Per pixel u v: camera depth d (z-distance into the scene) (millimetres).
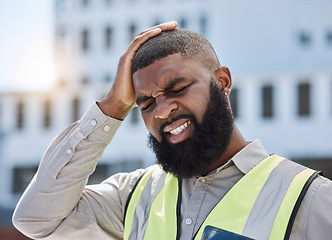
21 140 22719
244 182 1486
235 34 22656
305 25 21906
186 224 1491
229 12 22719
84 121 1717
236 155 1529
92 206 1741
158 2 23766
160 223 1559
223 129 1513
